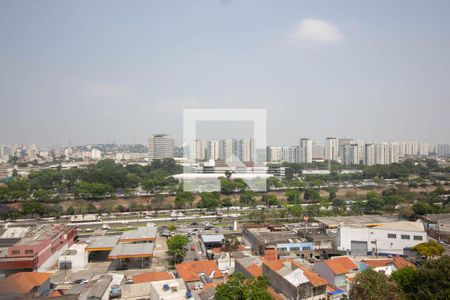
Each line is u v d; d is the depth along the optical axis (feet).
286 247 262.47
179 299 149.79
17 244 227.81
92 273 236.02
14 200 492.54
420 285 148.05
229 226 373.20
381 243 269.44
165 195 527.40
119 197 524.93
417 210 390.63
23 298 150.30
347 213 415.85
